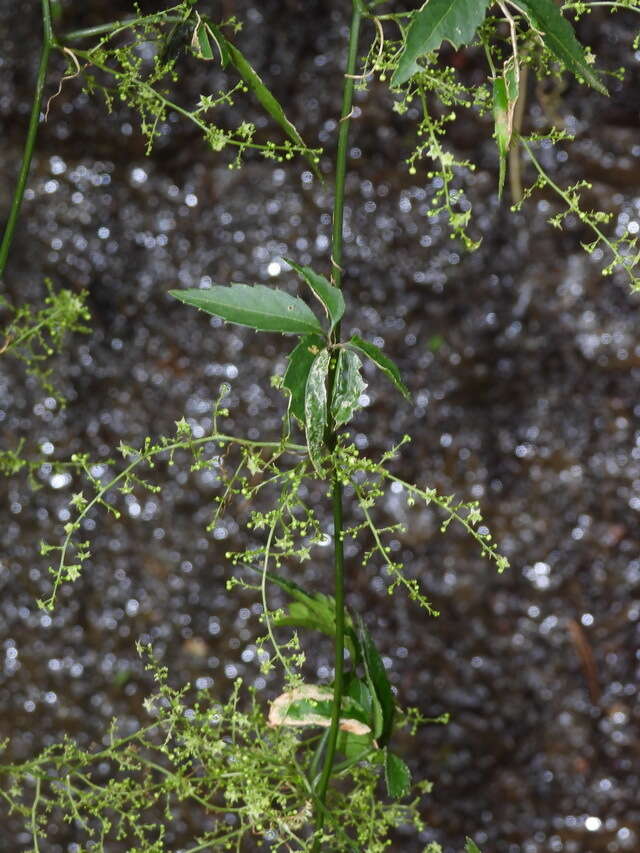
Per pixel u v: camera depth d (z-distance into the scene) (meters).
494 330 1.74
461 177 1.71
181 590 1.74
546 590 1.74
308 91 1.70
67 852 1.69
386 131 1.71
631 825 1.74
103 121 1.71
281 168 1.72
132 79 0.90
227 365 1.74
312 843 0.88
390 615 1.73
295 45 1.69
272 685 1.72
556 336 1.73
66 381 1.73
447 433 1.74
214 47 1.68
